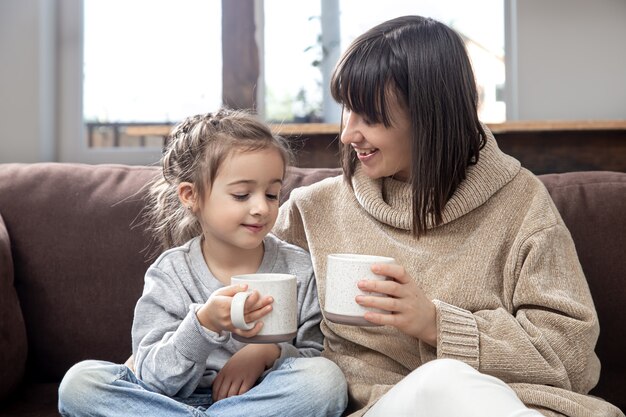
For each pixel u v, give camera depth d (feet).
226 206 4.08
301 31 9.29
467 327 3.66
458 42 4.15
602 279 4.82
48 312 5.07
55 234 5.15
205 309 3.59
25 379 5.10
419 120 3.96
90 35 9.25
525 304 3.89
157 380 3.74
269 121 9.16
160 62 9.36
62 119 9.21
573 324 3.72
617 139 6.64
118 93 9.32
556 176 5.30
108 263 5.12
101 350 5.04
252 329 3.53
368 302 3.49
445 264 4.08
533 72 8.84
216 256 4.32
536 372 3.62
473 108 4.12
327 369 3.70
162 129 7.06
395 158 4.10
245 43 8.67
